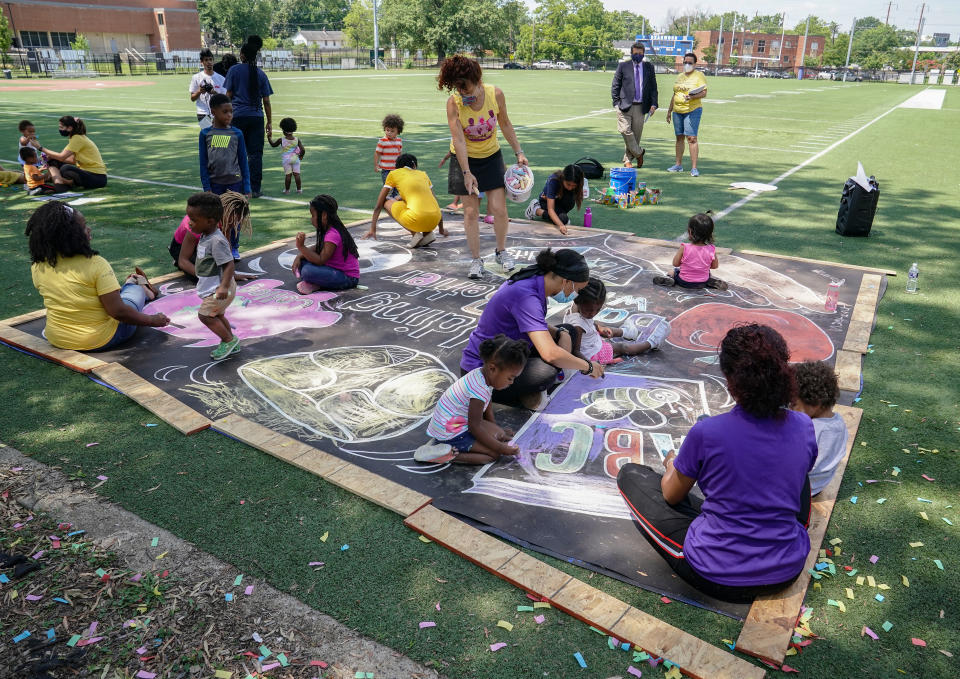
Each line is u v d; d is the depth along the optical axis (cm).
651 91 1192
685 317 566
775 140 1672
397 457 375
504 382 345
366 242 798
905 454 378
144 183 1129
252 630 264
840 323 550
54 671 247
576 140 1622
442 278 671
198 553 304
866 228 804
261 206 968
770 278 656
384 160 1005
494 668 247
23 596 281
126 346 515
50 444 387
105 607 276
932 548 306
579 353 460
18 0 5859
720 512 262
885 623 265
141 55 6319
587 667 247
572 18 11650
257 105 991
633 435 396
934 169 1278
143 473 361
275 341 525
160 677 245
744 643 253
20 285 647
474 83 612
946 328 547
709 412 421
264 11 9831
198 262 477
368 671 246
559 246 773
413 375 469
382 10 8081
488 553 299
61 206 476
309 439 393
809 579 285
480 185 662
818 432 320
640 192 988
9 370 477
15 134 1670
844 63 13650
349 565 297
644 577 290
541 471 362
